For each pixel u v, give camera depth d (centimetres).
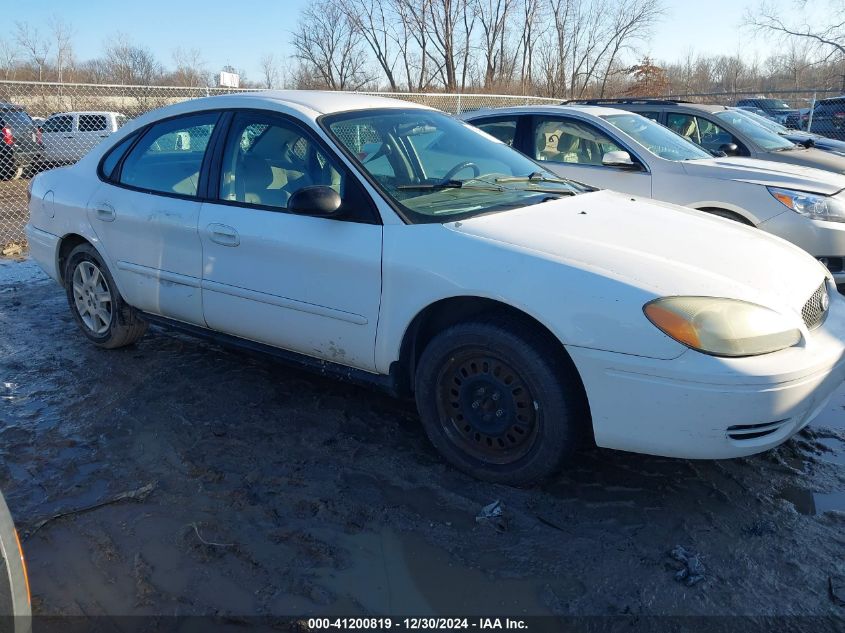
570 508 282
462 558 254
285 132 351
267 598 235
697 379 248
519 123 692
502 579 243
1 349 466
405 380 322
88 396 390
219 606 232
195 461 320
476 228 298
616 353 257
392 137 358
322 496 291
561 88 3181
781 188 566
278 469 313
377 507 283
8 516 184
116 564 253
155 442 338
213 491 296
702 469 312
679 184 606
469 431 303
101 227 420
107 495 295
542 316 268
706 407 250
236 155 365
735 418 250
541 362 273
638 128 661
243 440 339
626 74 3019
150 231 390
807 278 297
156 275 395
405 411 369
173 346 468
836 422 361
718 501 287
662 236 306
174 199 383
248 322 359
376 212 313
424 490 296
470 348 292
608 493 293
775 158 789
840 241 549
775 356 256
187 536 267
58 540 267
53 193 456
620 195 389
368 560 253
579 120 661
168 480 305
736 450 259
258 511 282
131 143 422
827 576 242
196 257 371
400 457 323
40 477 310
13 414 369
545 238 290
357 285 313
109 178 425
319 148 336
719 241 310
